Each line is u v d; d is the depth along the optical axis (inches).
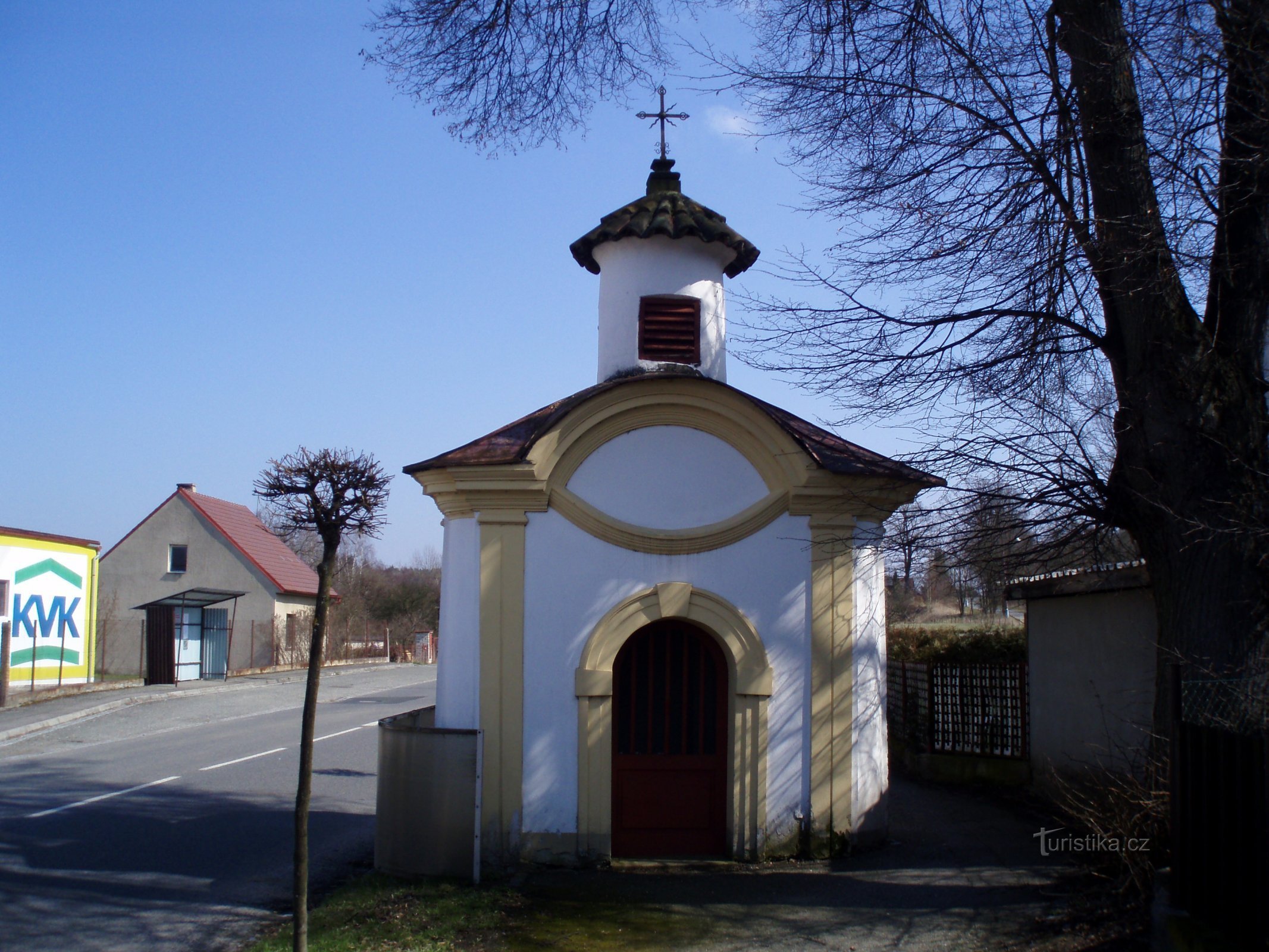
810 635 374.9
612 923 292.7
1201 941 231.1
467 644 375.6
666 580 371.9
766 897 318.3
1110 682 419.2
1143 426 317.1
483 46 402.6
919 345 368.5
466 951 270.2
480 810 340.5
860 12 369.1
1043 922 283.4
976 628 637.9
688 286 432.5
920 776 553.0
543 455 369.4
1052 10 354.0
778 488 378.6
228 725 848.9
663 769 375.6
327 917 302.8
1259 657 295.3
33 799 506.6
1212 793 239.8
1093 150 333.7
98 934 297.6
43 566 1020.5
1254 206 309.1
